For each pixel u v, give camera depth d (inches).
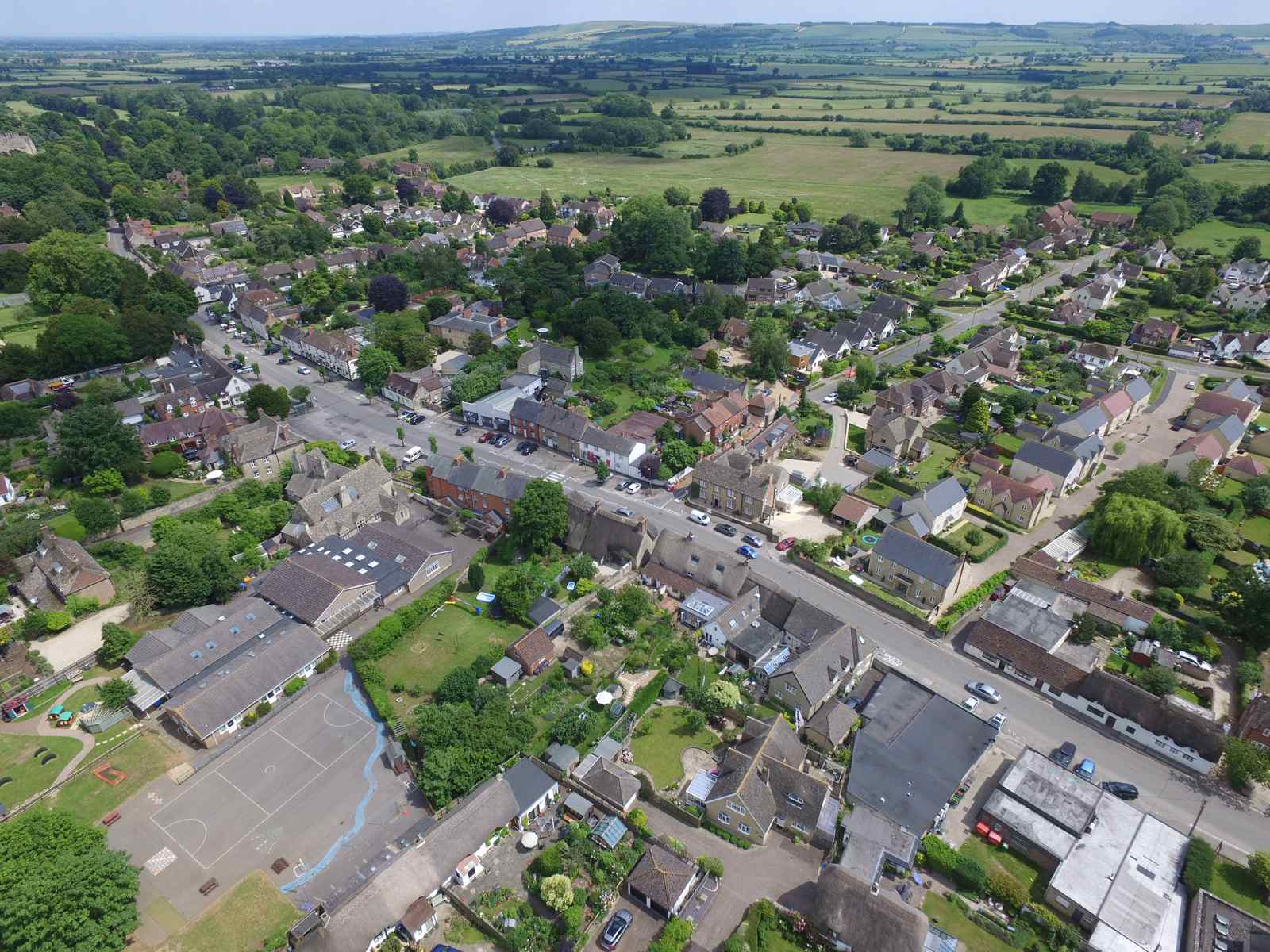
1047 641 3570.4
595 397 6210.6
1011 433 5713.6
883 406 5925.2
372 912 2471.7
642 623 3875.5
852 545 4510.3
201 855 2790.4
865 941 2378.2
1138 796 2997.0
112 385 6146.7
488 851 2790.4
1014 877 2691.9
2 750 3248.0
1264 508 4694.9
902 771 2994.6
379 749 3230.8
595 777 2970.0
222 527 4761.3
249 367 7066.9
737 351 7288.4
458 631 3880.4
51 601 4052.7
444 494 4940.9
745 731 3164.4
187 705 3223.4
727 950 2400.3
